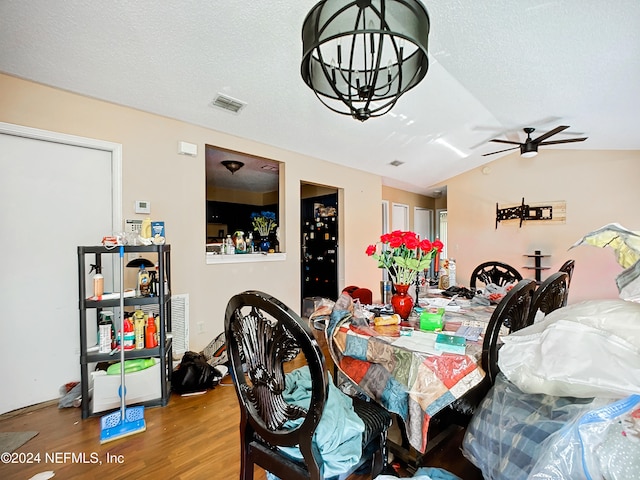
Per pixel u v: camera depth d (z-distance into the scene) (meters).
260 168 5.29
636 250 1.00
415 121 3.71
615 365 0.93
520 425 1.09
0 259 2.17
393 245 1.80
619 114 3.37
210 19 1.94
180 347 2.98
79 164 2.50
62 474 1.54
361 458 1.18
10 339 2.21
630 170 4.78
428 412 1.27
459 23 2.08
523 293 1.37
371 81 1.59
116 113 2.64
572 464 0.88
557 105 3.27
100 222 2.59
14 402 2.21
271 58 2.36
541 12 1.93
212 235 7.01
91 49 2.06
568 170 5.21
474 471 1.55
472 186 6.14
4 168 2.19
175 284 2.98
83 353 2.05
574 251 5.16
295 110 3.15
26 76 2.20
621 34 2.04
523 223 5.60
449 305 2.22
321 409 0.91
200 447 1.74
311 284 5.71
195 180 3.13
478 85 2.93
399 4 1.24
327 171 4.62
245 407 1.19
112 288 2.62
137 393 2.15
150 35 2.01
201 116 2.99
